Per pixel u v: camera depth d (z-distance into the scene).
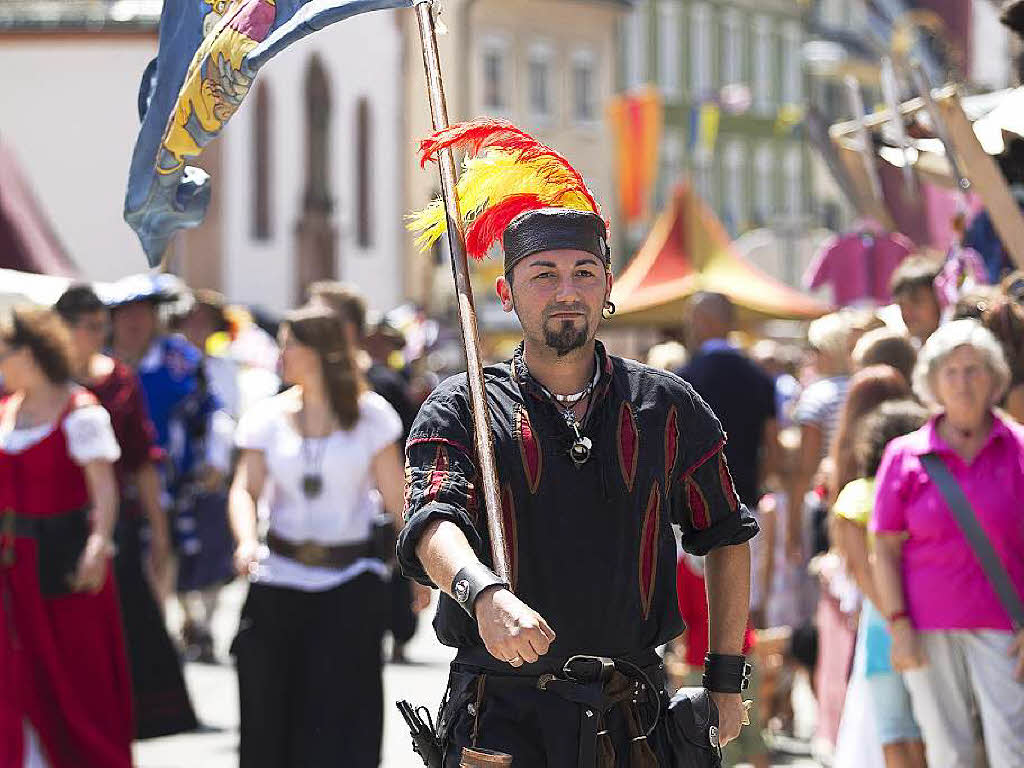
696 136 94.75
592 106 102.81
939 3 31.38
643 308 41.03
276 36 8.69
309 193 80.94
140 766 17.56
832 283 21.91
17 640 14.27
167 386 22.89
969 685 12.33
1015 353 13.10
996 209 12.89
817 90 122.62
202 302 24.09
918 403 13.87
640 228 106.06
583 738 7.83
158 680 16.88
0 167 24.56
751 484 17.41
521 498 7.87
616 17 104.62
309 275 80.88
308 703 14.13
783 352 42.56
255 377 26.83
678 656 16.55
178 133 9.23
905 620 12.35
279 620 14.17
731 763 16.33
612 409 8.02
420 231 8.22
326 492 14.19
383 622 14.43
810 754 18.03
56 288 22.42
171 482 23.02
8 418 14.56
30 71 51.56
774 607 18.33
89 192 52.16
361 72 84.19
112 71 51.31
